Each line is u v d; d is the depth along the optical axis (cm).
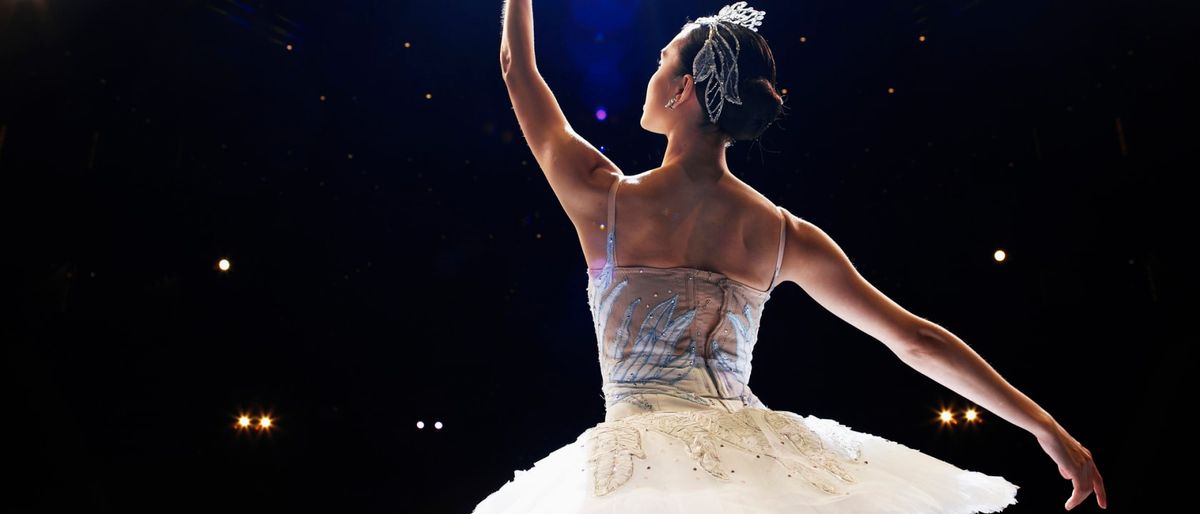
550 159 172
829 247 174
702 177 171
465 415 712
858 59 651
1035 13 600
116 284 650
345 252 707
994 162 654
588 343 718
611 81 655
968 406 685
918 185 670
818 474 142
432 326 718
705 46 178
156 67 626
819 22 644
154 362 662
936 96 651
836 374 705
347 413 702
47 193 620
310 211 692
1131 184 614
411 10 661
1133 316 629
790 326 721
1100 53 596
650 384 156
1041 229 648
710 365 160
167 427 659
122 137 632
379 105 682
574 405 710
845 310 173
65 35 593
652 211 164
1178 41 571
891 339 171
